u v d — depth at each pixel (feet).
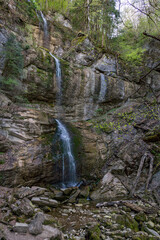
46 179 22.36
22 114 23.73
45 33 38.06
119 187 26.48
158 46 46.52
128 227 15.60
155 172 28.25
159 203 22.62
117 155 31.50
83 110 38.83
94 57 42.22
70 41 43.27
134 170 29.60
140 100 42.91
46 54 32.63
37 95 31.42
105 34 47.93
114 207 20.65
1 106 22.27
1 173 17.69
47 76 32.27
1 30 25.58
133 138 33.27
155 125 34.86
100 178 28.76
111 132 34.30
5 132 20.67
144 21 45.55
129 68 46.06
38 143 23.18
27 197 17.12
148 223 16.26
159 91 42.09
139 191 26.32
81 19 38.40
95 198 23.85
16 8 30.78
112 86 41.98
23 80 28.73
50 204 18.25
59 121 33.60
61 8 47.47
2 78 25.00
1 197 15.06
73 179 26.25
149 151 30.81
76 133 31.86
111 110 41.57
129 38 51.47
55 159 23.72
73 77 36.94
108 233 14.32
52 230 12.24
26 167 20.03
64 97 35.94
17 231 11.34
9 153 19.74
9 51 26.08
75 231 14.40
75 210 19.10
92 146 30.78
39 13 38.68
